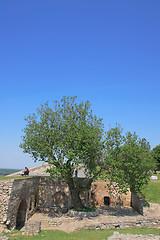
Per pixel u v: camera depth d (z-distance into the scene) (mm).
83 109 28172
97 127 27812
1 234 19109
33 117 28594
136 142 28312
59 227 22250
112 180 27578
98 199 36000
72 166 26844
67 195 31828
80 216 25172
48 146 26812
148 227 22922
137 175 26438
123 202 35281
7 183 21453
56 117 28172
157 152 59438
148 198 30438
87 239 17625
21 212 25828
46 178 32969
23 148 27312
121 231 21000
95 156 27281
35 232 19641
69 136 25562
